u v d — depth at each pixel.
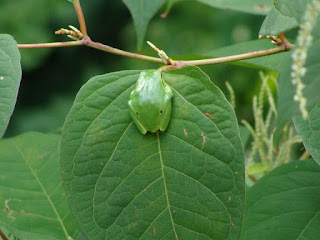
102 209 0.41
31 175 0.49
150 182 0.41
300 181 0.45
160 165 0.41
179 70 0.42
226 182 0.41
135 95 0.41
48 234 0.47
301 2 0.35
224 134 0.41
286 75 0.34
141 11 0.48
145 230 0.41
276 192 0.45
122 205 0.41
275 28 0.41
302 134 0.41
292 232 0.44
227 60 0.42
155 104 0.41
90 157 0.41
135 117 0.41
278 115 0.34
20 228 0.47
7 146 0.51
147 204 0.41
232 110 0.41
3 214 0.47
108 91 0.42
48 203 0.48
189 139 0.41
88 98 0.42
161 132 0.41
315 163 0.45
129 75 0.42
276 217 0.44
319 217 0.44
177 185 0.41
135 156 0.41
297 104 0.33
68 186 0.41
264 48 0.51
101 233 0.41
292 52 0.33
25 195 0.48
